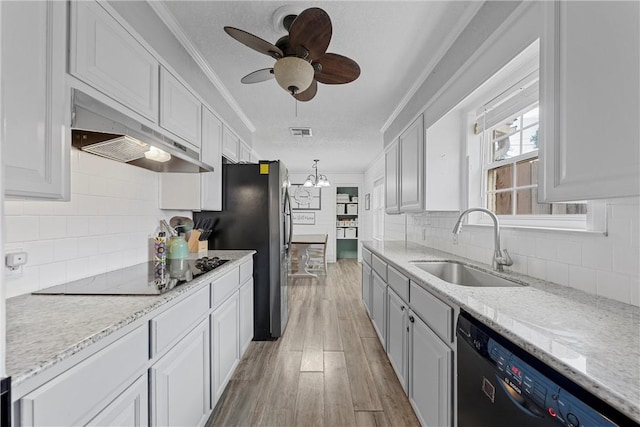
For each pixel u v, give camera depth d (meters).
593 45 0.77
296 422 1.62
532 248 1.43
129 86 1.28
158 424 1.07
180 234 2.01
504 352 0.83
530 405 0.71
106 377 0.83
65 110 0.95
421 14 1.67
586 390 0.60
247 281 2.39
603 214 1.07
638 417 0.47
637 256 0.96
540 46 0.97
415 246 3.06
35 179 0.84
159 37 1.62
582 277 1.16
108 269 1.62
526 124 1.68
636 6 0.67
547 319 0.85
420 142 2.36
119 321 0.88
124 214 1.76
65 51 0.95
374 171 6.15
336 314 3.41
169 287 1.26
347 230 7.79
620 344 0.69
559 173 0.89
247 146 3.61
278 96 2.81
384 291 2.33
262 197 2.68
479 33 1.59
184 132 1.82
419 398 1.53
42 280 1.23
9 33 0.77
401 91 2.68
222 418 1.65
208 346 1.56
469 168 2.12
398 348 1.93
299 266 5.63
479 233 1.95
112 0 1.26
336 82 1.83
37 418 0.63
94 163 1.53
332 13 1.66
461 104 1.86
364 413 1.70
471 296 1.09
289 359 2.34
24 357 0.65
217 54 2.07
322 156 5.60
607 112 0.73
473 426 0.98
